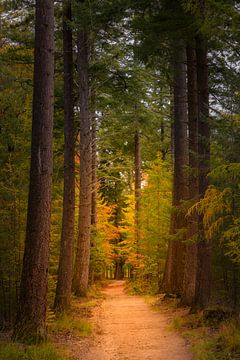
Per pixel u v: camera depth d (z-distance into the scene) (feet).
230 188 33.04
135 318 46.62
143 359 27.84
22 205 48.78
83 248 64.18
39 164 30.68
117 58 61.21
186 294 50.29
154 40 40.19
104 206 108.99
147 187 85.81
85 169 63.98
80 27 48.39
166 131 104.17
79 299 60.90
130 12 43.50
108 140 83.46
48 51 31.42
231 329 29.30
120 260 156.46
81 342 32.86
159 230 82.84
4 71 55.62
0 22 54.44
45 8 31.45
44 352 25.61
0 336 31.55
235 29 31.50
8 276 48.42
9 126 51.72
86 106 62.85
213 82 47.70
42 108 31.01
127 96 64.80
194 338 32.30
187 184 56.75
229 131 34.58
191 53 49.37
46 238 30.71
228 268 55.52
